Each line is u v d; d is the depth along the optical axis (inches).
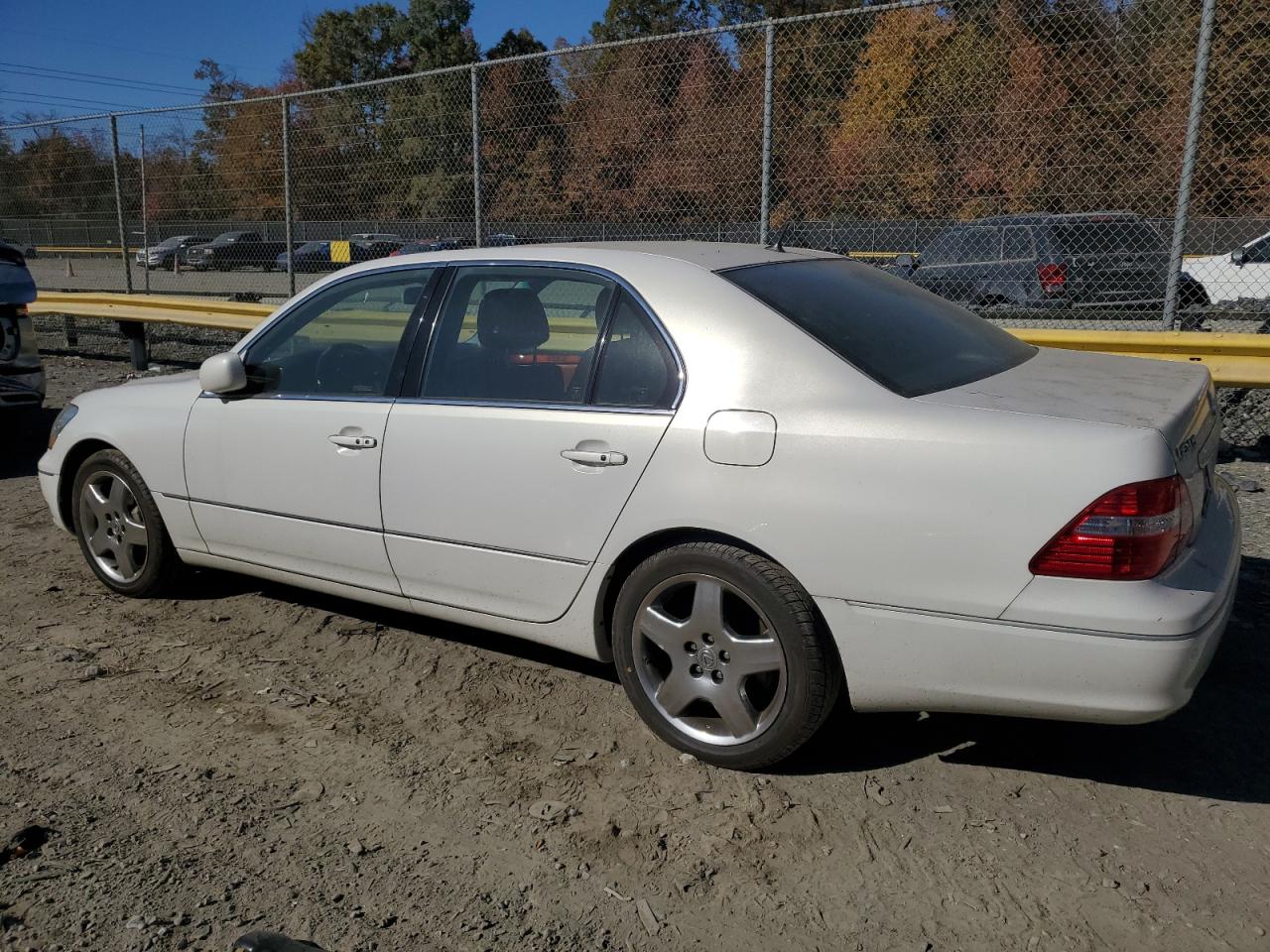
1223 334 254.4
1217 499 130.3
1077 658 105.7
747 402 122.0
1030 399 116.8
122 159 500.4
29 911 101.1
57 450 191.9
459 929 99.3
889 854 110.5
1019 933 98.2
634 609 130.6
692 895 104.3
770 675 124.0
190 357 498.3
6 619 178.5
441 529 145.6
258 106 435.5
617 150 317.7
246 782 125.6
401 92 370.3
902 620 113.0
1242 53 249.4
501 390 142.9
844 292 142.9
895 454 112.9
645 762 129.7
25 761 130.5
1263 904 101.7
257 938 93.4
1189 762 128.5
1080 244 289.0
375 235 388.5
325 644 167.5
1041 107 268.7
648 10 1512.1
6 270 295.7
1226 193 258.5
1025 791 122.3
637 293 134.8
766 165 289.1
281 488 161.9
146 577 183.5
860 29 282.4
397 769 129.0
